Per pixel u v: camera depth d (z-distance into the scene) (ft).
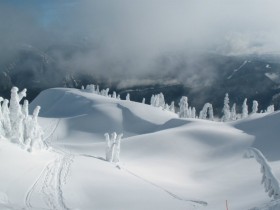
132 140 290.76
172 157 255.50
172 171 222.28
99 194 138.00
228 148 268.21
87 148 283.79
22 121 182.29
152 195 143.43
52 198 125.29
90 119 455.22
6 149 159.84
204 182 192.54
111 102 523.70
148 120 456.45
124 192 143.23
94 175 159.53
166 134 293.84
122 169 189.88
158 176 195.42
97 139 400.26
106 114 468.75
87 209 122.11
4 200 115.65
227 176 196.85
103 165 185.68
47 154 190.29
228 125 334.24
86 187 142.72
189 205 131.95
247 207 104.83
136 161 238.68
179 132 298.97
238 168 211.82
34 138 187.11
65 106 570.46
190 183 189.57
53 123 446.60
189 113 517.55
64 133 413.18
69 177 150.00
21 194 126.21
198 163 248.93
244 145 267.18
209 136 290.56
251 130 302.86
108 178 158.81
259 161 70.90
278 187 67.87
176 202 136.36
